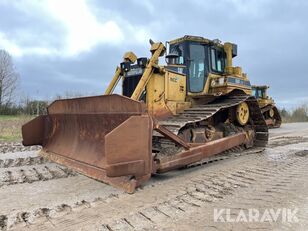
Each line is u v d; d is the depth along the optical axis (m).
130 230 3.09
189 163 5.34
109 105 4.64
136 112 4.21
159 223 3.27
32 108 26.61
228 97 7.84
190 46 7.27
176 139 5.09
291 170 5.94
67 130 5.80
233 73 8.03
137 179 4.26
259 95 18.28
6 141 9.94
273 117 19.45
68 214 3.49
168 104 6.58
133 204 3.84
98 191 4.37
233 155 7.48
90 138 5.14
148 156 4.20
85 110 5.20
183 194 4.29
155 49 6.36
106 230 3.08
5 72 38.72
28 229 3.09
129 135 3.99
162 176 5.35
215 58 7.82
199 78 7.38
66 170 5.55
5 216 3.41
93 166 4.70
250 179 5.19
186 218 3.41
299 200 4.01
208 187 4.66
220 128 7.50
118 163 3.88
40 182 4.80
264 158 7.34
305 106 36.19
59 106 5.96
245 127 8.38
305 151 8.58
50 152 6.00
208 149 5.93
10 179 4.95
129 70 6.66
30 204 3.81
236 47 8.25
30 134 6.31
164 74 6.52
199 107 7.00
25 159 6.54
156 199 4.05
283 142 10.86
